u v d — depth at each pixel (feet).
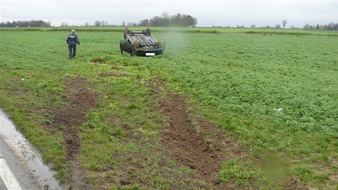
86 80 54.70
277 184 23.20
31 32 210.38
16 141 28.04
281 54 99.40
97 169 23.86
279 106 39.75
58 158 24.82
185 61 75.20
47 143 27.43
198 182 23.26
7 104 37.55
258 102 41.42
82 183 21.95
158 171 24.16
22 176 22.47
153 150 27.78
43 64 66.95
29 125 31.30
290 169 25.12
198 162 27.02
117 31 231.71
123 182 22.35
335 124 33.63
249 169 25.30
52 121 33.37
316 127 32.99
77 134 30.55
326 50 113.91
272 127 33.68
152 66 68.08
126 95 45.60
